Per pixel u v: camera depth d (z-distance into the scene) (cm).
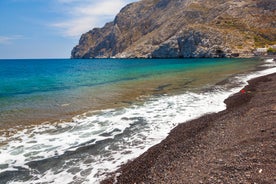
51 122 1539
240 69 4775
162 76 4184
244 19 14288
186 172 798
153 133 1292
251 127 1134
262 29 13175
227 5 16788
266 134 993
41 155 1059
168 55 15362
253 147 893
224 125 1259
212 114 1580
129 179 821
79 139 1236
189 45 13638
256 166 746
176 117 1574
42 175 889
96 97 2356
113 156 1026
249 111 1439
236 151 891
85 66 10194
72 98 2341
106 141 1200
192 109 1761
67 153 1073
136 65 8981
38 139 1249
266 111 1348
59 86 3353
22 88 3209
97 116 1652
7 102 2202
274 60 6944
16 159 1023
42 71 7088
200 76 3872
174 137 1191
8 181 852
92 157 1024
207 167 805
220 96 2164
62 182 836
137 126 1418
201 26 13675
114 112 1747
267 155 802
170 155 967
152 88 2823
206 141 1066
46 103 2123
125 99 2211
